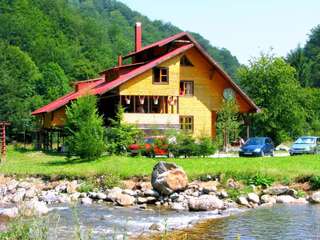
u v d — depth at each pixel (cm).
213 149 4106
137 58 6075
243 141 5397
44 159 4384
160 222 2234
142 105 5122
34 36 12244
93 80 6875
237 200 2683
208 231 2050
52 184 3247
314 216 2320
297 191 2838
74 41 13275
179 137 4075
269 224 2164
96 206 2694
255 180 2959
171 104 5178
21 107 8000
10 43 11931
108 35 15912
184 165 3409
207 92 5450
